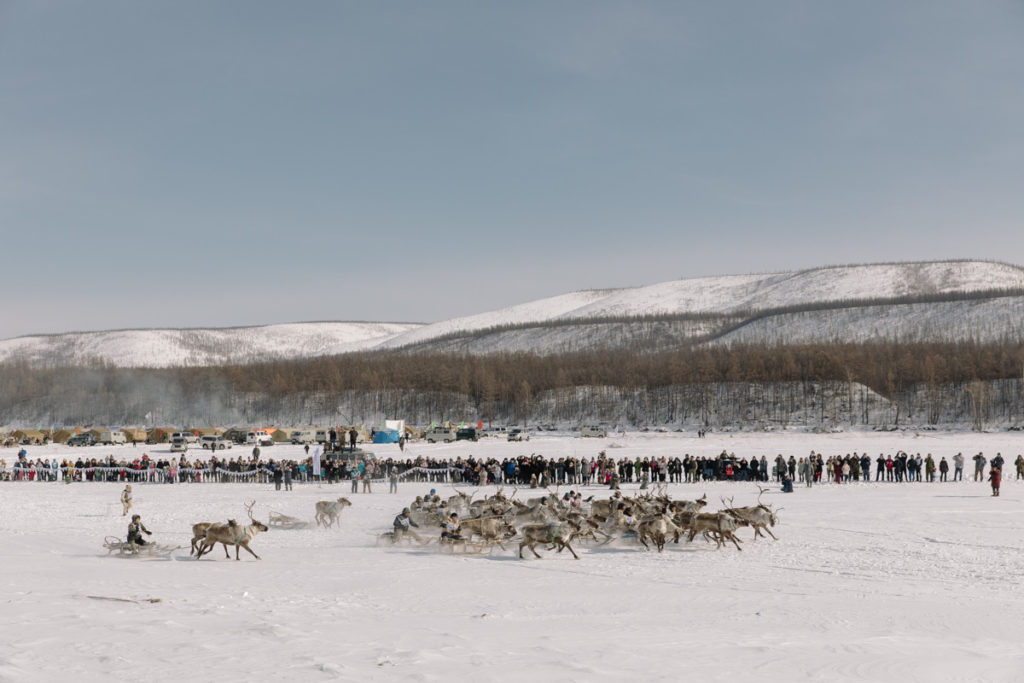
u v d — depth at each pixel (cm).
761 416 16450
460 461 6756
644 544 3042
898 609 1898
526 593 2173
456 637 1534
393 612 1859
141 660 1303
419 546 3275
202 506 4872
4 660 1296
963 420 15338
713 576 2450
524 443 11288
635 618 1803
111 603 1881
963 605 1950
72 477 7075
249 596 2030
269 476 6800
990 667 1346
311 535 3669
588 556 2945
